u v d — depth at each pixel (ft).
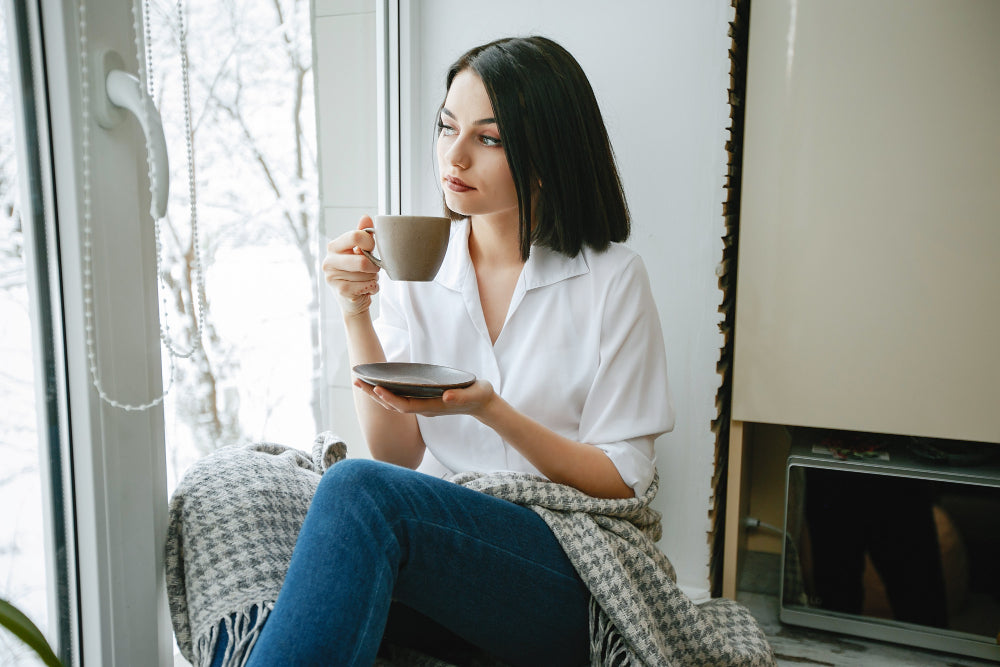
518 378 3.79
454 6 5.44
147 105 2.89
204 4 3.51
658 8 5.00
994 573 4.59
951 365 4.46
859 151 4.50
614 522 3.31
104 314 2.99
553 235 3.73
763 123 4.67
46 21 2.76
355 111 4.93
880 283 4.54
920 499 4.70
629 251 3.86
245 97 3.83
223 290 3.75
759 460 6.23
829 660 4.69
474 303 3.88
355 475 2.73
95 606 3.06
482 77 3.49
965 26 4.22
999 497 4.54
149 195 3.22
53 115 2.82
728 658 3.27
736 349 4.90
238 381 3.89
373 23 5.12
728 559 5.13
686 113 5.01
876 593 4.86
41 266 2.90
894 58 4.37
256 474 3.33
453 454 3.92
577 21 5.18
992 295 4.34
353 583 2.54
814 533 4.96
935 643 4.75
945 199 4.37
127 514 3.15
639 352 3.69
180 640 3.13
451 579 2.87
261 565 2.96
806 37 4.53
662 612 3.24
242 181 3.84
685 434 5.21
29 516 2.90
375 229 3.17
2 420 2.78
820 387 4.74
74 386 2.96
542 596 3.06
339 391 4.75
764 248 4.76
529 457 3.33
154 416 3.29
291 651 2.42
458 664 3.41
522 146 3.51
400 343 4.02
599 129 3.78
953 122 4.30
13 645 2.84
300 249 4.34
